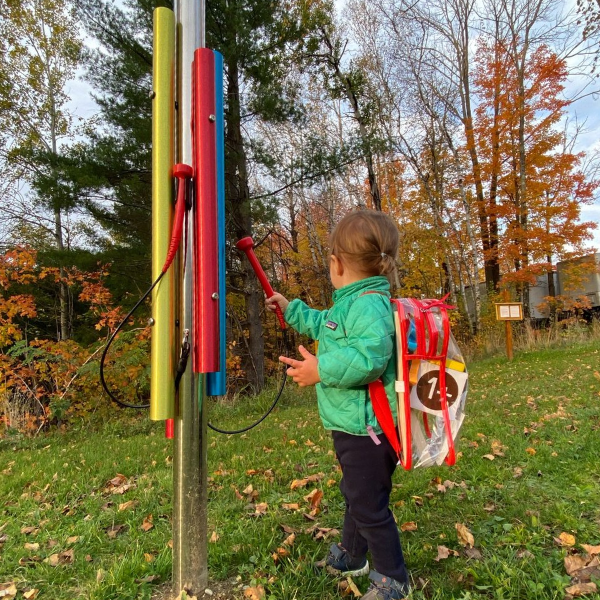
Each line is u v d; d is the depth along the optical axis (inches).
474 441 150.4
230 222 360.2
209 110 64.9
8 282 311.6
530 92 603.8
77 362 294.4
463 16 639.1
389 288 73.0
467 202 633.6
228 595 69.8
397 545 66.2
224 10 319.9
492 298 633.6
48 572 82.4
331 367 62.9
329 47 584.7
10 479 146.4
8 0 540.1
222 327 65.9
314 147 367.9
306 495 113.8
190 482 67.3
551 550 80.4
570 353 417.7
